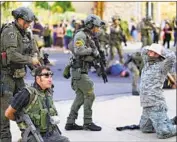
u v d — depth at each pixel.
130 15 45.19
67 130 9.59
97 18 9.24
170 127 9.02
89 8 44.69
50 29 33.94
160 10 45.00
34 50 7.93
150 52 8.99
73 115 9.61
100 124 10.28
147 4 44.62
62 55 27.89
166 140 8.91
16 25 7.60
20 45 7.60
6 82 7.61
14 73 7.62
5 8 19.00
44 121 6.00
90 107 9.55
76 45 9.05
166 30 33.72
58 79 17.05
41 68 6.09
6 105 7.63
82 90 9.33
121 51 19.45
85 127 9.64
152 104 9.02
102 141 8.84
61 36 33.16
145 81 9.11
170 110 11.76
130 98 13.52
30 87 6.05
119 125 10.20
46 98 6.12
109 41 18.88
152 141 8.86
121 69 18.08
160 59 9.05
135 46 36.06
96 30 9.29
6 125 7.72
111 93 14.31
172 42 38.12
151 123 9.35
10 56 7.43
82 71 9.23
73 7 42.75
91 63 9.28
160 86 9.06
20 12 7.52
